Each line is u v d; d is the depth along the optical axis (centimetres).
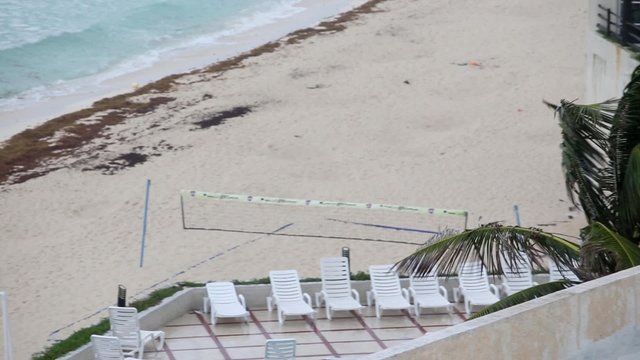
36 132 5131
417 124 5184
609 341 1092
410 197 4272
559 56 6281
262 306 2738
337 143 4912
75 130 5166
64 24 7725
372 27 7088
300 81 5909
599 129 2059
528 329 1034
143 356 2456
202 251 3762
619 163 1978
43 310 3350
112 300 3416
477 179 4453
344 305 2664
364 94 5644
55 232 3978
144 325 2559
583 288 1079
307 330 2623
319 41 6781
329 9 8225
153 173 4547
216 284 2692
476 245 1888
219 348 2516
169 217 4072
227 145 4884
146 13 8056
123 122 5281
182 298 2678
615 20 3306
